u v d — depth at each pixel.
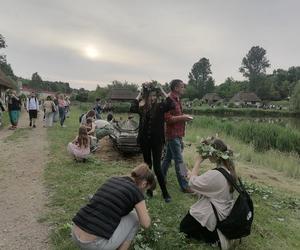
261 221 6.24
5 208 6.36
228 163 5.18
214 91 152.62
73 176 8.33
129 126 11.24
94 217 3.95
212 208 4.98
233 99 123.25
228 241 4.96
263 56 162.75
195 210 5.14
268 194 8.05
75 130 17.95
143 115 6.78
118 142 10.48
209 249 4.97
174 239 5.21
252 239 5.45
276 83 149.25
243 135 19.75
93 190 7.30
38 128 18.67
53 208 6.36
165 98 6.81
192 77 158.50
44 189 7.43
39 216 5.98
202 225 5.02
